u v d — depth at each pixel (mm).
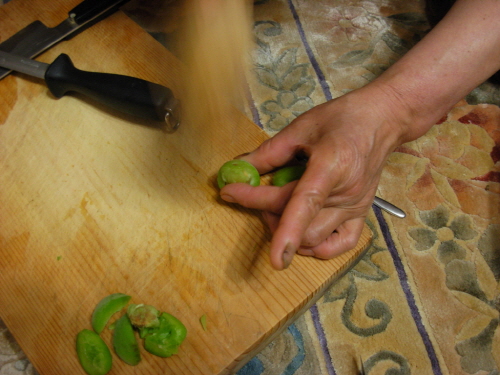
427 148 675
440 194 639
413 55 485
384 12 815
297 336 547
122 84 504
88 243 468
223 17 469
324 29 790
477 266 591
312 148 440
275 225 449
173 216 476
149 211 480
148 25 765
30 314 441
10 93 564
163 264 454
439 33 483
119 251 463
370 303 566
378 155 461
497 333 552
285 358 537
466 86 489
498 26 466
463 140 682
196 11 459
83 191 495
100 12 606
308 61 752
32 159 518
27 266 462
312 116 471
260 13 806
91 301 444
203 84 507
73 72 532
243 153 501
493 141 682
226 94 526
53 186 500
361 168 428
